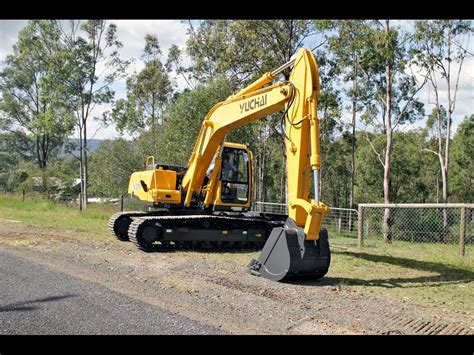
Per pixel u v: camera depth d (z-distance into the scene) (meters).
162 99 38.59
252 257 10.94
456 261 11.01
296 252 7.87
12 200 26.25
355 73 28.08
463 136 42.22
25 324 5.15
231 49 24.25
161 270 8.38
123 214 13.20
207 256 10.84
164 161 26.33
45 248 10.52
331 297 6.88
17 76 42.69
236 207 12.55
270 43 23.58
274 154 39.75
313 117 8.00
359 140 43.06
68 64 26.14
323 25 21.23
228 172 12.54
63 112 27.56
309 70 8.17
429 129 42.84
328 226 18.17
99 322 5.27
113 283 7.15
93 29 27.28
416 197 42.75
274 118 25.39
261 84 9.76
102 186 36.38
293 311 5.99
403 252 12.60
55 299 6.12
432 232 15.34
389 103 22.97
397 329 5.44
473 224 13.34
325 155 35.19
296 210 8.16
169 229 11.68
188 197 12.31
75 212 21.41
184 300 6.32
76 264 8.62
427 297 7.26
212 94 25.06
